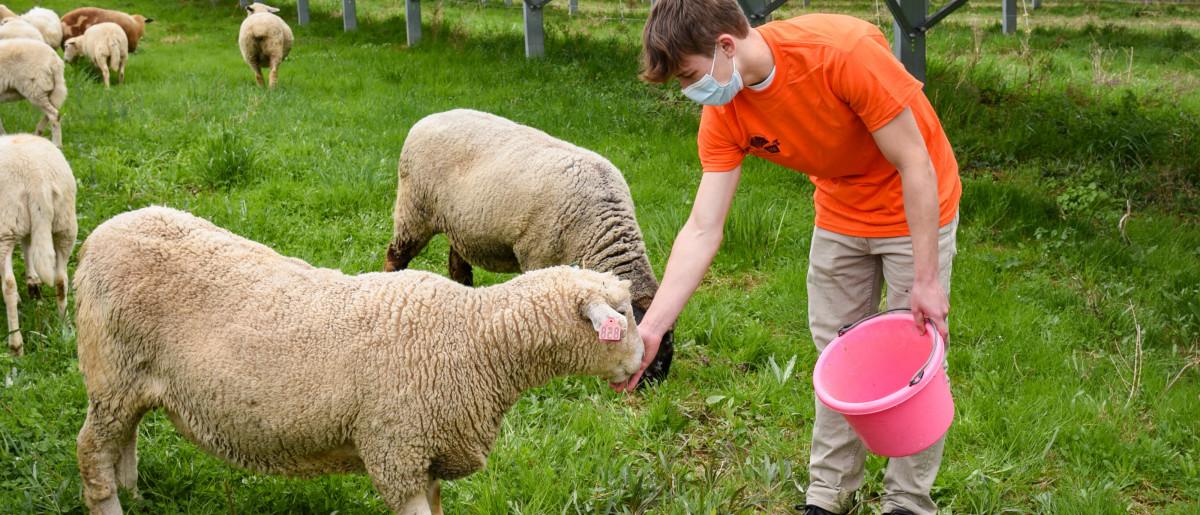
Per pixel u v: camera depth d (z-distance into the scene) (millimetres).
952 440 4539
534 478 4023
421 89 11875
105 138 9180
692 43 2887
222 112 10438
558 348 3404
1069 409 4758
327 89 12258
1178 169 8438
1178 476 4344
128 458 3732
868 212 3451
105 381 3365
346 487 3928
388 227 7129
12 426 4145
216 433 3305
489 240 5383
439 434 3281
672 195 7859
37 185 5242
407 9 15727
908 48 10672
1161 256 6805
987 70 11797
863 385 3473
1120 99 10711
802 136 3188
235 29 18609
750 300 6176
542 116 10141
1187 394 4895
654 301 3465
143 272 3279
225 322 3230
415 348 3236
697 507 3824
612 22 18531
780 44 3033
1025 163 9039
